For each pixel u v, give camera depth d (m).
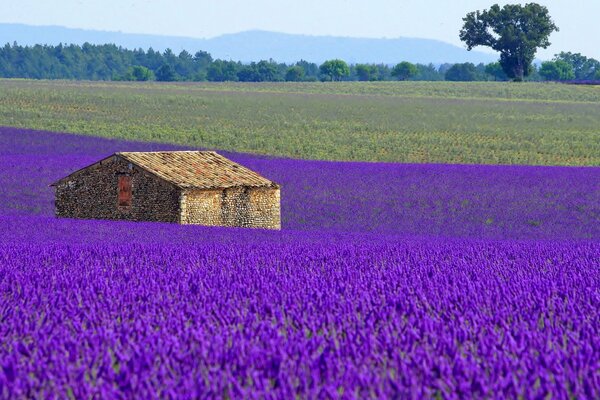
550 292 26.59
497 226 71.56
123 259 36.19
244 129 156.88
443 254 41.12
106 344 18.30
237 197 70.12
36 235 50.34
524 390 14.96
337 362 16.48
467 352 18.28
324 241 49.06
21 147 125.62
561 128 168.38
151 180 67.69
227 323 20.94
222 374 15.50
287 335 19.42
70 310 21.94
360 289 26.39
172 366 16.42
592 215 77.62
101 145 131.38
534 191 90.50
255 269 32.31
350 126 163.75
